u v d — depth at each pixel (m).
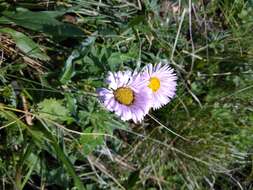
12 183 0.19
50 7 0.20
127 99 0.20
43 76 0.20
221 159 0.23
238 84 0.23
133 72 0.21
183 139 0.23
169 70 0.21
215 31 0.24
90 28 0.21
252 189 0.24
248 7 0.24
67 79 0.20
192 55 0.23
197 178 0.23
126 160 0.22
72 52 0.20
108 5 0.21
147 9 0.22
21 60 0.20
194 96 0.23
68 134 0.21
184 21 0.23
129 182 0.22
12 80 0.20
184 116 0.23
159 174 0.23
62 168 0.21
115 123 0.21
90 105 0.21
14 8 0.19
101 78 0.20
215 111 0.23
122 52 0.22
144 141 0.23
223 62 0.24
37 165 0.20
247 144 0.23
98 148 0.21
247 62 0.24
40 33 0.20
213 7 0.24
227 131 0.24
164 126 0.22
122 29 0.21
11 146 0.20
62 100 0.20
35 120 0.20
